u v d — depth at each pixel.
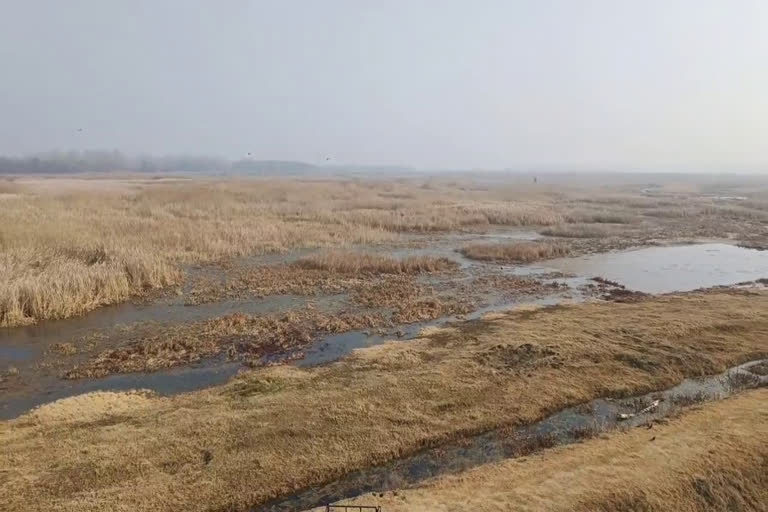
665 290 20.75
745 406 9.96
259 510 7.22
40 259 19.41
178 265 22.86
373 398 10.16
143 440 8.54
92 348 13.54
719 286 21.08
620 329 14.30
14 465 7.81
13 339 14.09
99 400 10.26
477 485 7.51
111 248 21.84
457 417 9.60
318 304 17.86
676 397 10.62
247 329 14.90
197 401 10.18
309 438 8.75
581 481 7.54
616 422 9.62
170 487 7.43
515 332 14.17
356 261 23.38
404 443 8.73
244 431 8.89
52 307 15.84
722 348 13.06
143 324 15.49
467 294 19.41
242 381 11.13
